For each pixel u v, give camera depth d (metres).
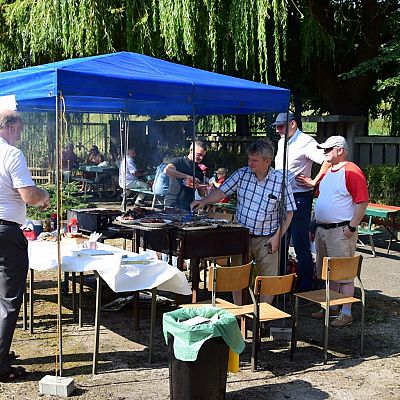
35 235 5.95
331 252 6.16
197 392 4.14
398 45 11.91
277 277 5.07
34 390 4.55
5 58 13.03
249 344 5.70
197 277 6.32
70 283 7.76
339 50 13.84
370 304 7.17
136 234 6.39
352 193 5.99
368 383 4.86
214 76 6.20
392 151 13.06
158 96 5.18
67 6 10.96
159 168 10.68
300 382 4.84
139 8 11.05
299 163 6.99
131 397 4.46
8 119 4.57
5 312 4.60
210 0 10.57
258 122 17.45
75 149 20.84
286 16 10.83
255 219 5.91
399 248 10.67
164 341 5.74
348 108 14.52
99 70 5.13
